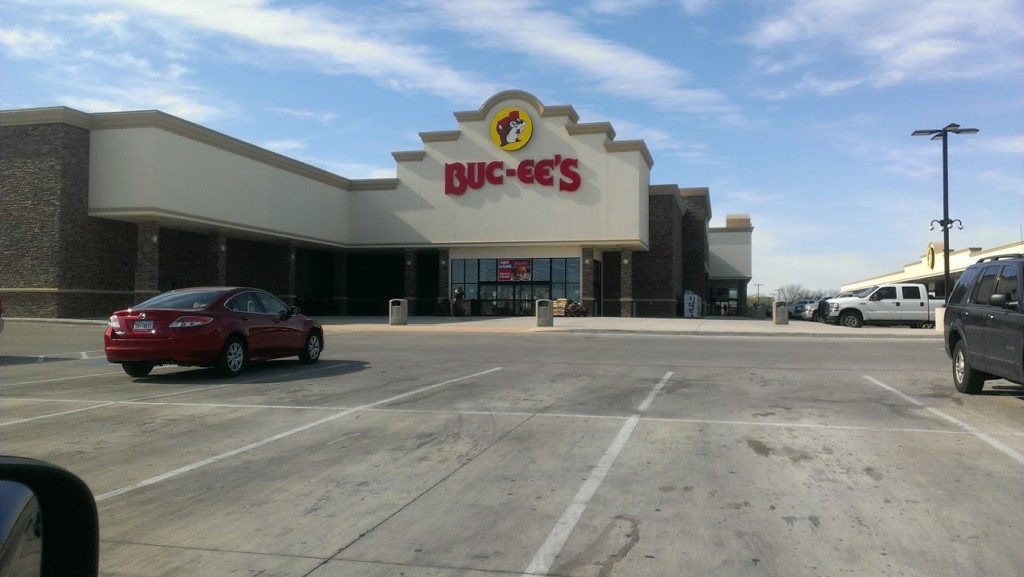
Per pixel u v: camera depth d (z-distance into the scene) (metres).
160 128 28.73
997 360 9.54
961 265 43.34
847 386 11.60
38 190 27.98
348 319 37.28
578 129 39.41
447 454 7.09
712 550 4.62
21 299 27.94
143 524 5.17
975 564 4.37
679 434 7.92
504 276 41.06
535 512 5.37
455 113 40.94
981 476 6.23
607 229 39.09
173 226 32.22
